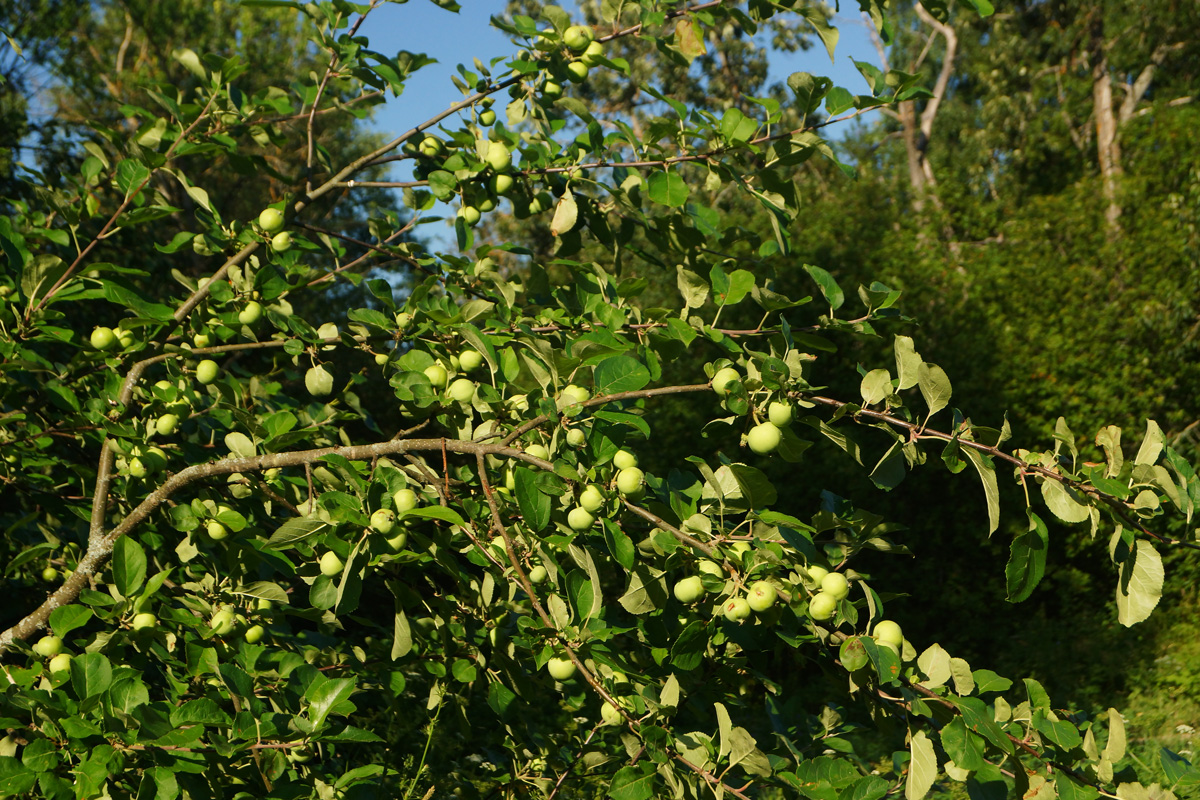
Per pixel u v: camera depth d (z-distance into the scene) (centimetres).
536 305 280
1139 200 1187
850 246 1138
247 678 203
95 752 179
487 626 258
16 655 296
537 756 293
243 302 278
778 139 257
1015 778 166
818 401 188
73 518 318
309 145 320
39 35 1083
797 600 184
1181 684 791
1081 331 1070
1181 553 954
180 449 299
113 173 296
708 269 301
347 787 223
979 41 2145
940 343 1067
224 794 207
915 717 185
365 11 289
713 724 246
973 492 1002
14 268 258
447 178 285
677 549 192
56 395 265
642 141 272
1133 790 159
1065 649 904
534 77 303
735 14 273
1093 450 1017
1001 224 1323
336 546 195
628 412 206
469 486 254
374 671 282
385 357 255
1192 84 1691
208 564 251
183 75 1512
